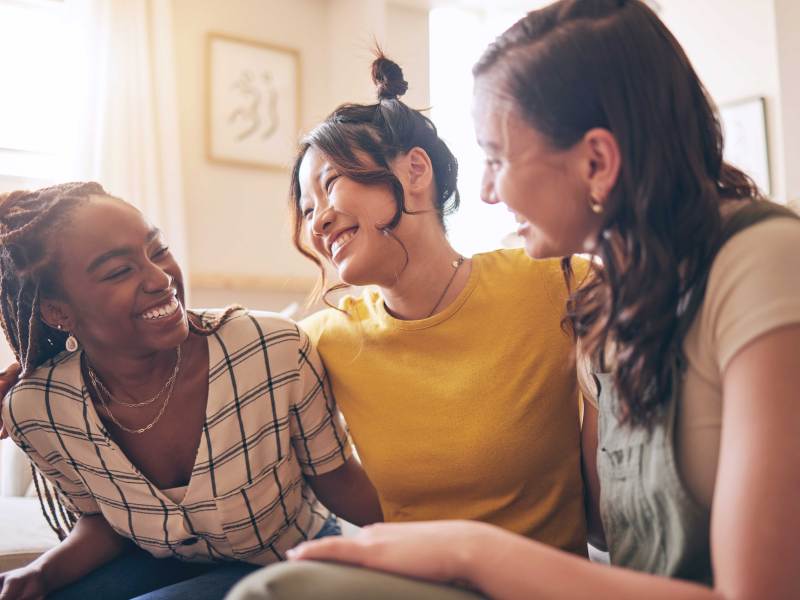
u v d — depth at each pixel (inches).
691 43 140.0
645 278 29.0
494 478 45.5
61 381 47.9
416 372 47.4
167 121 131.3
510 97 30.5
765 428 24.1
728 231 28.9
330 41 156.9
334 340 50.8
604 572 24.3
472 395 45.8
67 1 126.7
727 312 26.9
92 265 43.6
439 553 25.1
